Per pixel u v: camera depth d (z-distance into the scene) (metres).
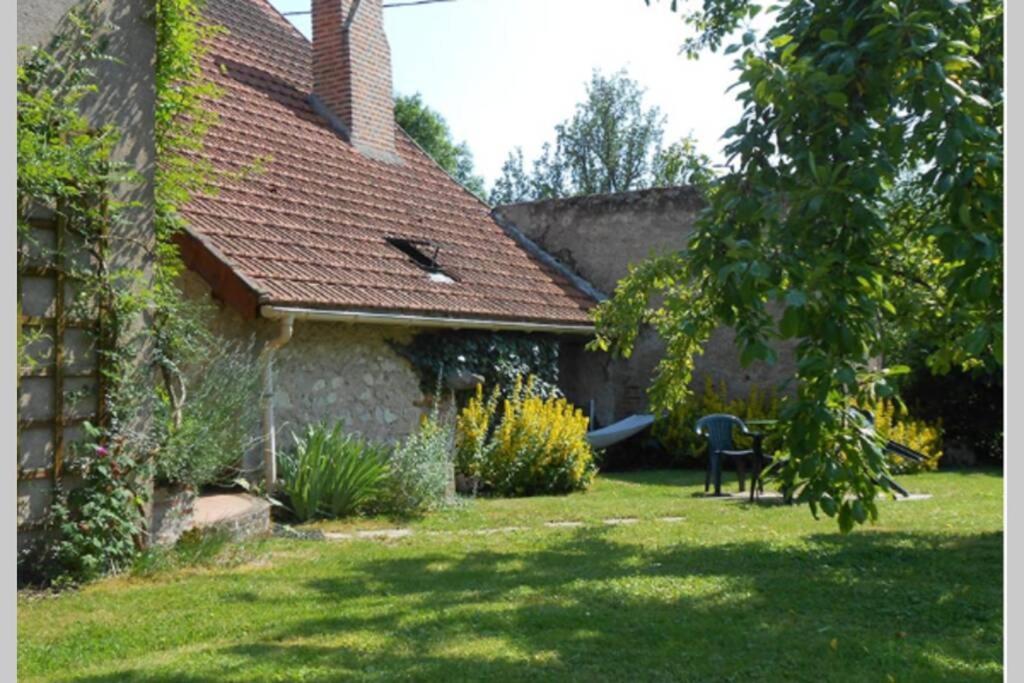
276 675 4.93
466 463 12.54
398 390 12.38
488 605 6.32
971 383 18.95
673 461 16.94
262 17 17.27
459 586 6.90
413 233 14.49
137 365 7.52
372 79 16.06
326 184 13.88
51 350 6.95
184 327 8.14
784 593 6.71
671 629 5.79
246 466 10.07
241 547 8.15
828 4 5.29
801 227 4.56
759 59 4.75
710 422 13.10
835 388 4.43
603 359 17.27
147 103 7.74
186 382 8.37
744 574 7.33
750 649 5.44
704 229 4.93
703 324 6.25
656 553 8.19
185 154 11.35
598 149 46.66
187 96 8.76
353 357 11.75
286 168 13.45
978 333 4.60
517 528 9.81
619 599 6.50
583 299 16.59
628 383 17.58
